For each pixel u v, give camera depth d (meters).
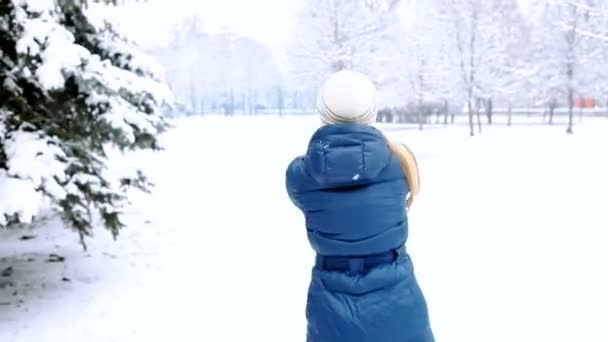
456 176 15.70
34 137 5.75
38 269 7.56
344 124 2.34
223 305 6.01
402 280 2.35
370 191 2.31
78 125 6.84
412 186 2.42
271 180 16.52
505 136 32.00
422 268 7.02
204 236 9.50
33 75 5.93
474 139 30.00
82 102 6.66
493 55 36.84
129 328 5.46
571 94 34.88
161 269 7.53
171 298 6.32
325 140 2.30
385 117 53.91
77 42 7.28
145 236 9.50
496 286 6.22
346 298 2.31
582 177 14.70
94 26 7.18
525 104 56.59
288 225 10.30
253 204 12.61
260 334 5.18
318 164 2.28
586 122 49.91
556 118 58.78
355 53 38.38
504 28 42.84
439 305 5.67
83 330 5.44
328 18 38.50
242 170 18.92
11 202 5.18
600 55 33.50
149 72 7.79
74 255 8.26
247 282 6.84
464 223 9.63
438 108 51.69
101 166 6.95
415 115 52.53
